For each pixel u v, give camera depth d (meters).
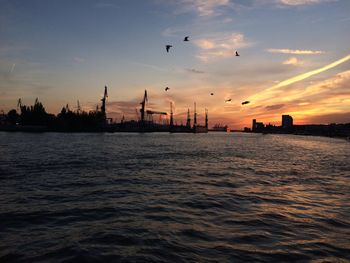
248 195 18.33
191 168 32.88
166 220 12.77
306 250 9.58
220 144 103.88
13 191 18.64
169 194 18.36
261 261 8.73
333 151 78.75
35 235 10.83
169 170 30.66
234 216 13.51
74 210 14.30
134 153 53.72
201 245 9.93
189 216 13.42
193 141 125.00
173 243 10.09
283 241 10.34
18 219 12.77
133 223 12.34
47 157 41.59
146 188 20.33
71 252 9.27
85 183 21.97
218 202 16.23
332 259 8.95
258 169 33.25
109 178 24.48
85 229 11.52
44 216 13.25
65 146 68.94
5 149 55.84
